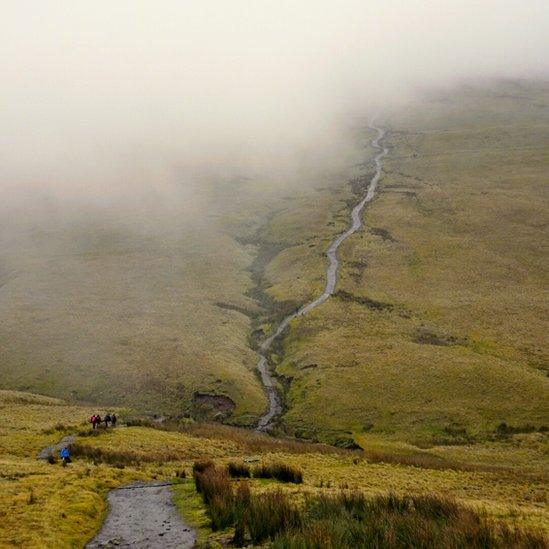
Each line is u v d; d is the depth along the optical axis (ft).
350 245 497.46
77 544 48.16
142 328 358.23
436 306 350.23
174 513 57.31
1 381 293.02
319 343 314.76
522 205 528.63
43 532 48.75
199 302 412.36
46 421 173.27
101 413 201.26
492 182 617.21
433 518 51.01
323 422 230.89
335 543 41.32
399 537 43.19
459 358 269.85
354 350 297.33
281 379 290.35
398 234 506.48
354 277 424.46
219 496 56.65
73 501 60.90
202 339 336.29
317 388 260.42
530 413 215.31
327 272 443.32
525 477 132.16
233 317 382.83
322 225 578.25
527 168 649.20
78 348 328.08
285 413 247.29
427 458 174.50
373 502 56.95
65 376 292.61
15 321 382.22
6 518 52.80
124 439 135.64
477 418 216.95
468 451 189.78
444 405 230.07
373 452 167.94
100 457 106.22
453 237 481.46
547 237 454.40
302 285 424.05
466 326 314.96
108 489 71.05
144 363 299.38
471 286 380.37
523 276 389.80
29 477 75.31
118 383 279.69
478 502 75.72
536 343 285.02
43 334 354.95
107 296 433.07
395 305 360.69
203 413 249.14
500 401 226.38
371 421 227.40
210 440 150.10
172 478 77.05
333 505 55.01
